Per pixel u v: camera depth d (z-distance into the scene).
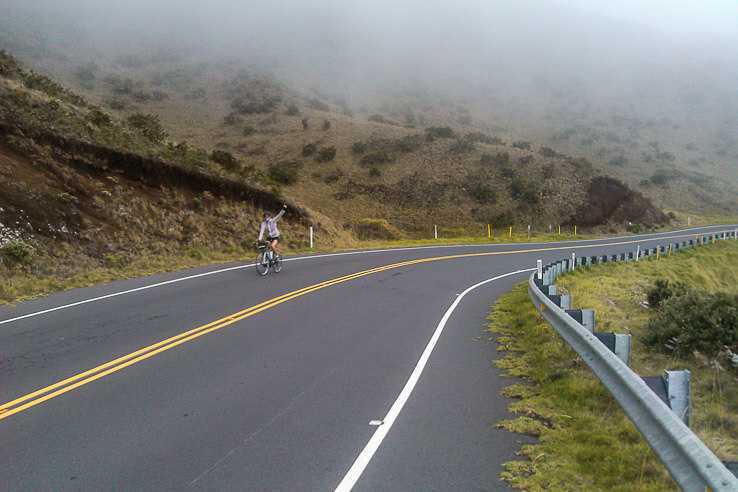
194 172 22.25
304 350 7.58
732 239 40.31
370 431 4.76
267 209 25.53
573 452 4.24
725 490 2.36
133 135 22.42
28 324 8.84
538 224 47.16
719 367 6.61
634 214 53.00
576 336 6.29
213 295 11.95
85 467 4.00
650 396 3.61
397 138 63.19
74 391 5.70
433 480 3.84
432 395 5.77
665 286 12.65
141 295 11.73
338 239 29.22
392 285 14.87
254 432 4.71
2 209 13.84
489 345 8.19
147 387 5.87
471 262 23.23
